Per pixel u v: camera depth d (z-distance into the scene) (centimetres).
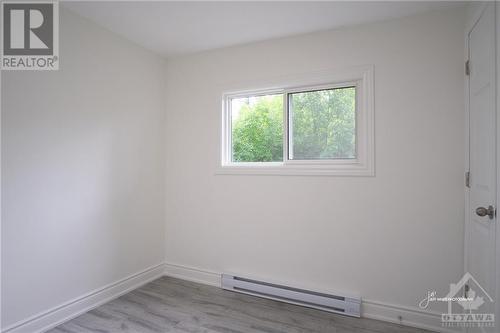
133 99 260
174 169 293
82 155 216
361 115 224
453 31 195
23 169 180
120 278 248
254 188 256
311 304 226
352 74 221
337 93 236
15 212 177
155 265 285
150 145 279
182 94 290
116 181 244
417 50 204
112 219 240
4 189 172
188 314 216
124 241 252
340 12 203
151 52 280
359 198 219
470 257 178
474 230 171
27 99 183
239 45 263
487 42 150
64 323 201
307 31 234
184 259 287
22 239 180
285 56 245
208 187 276
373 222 215
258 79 254
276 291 238
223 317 212
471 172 177
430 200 199
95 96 226
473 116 174
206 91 278
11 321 175
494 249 139
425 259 200
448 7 194
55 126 198
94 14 211
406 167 205
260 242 253
